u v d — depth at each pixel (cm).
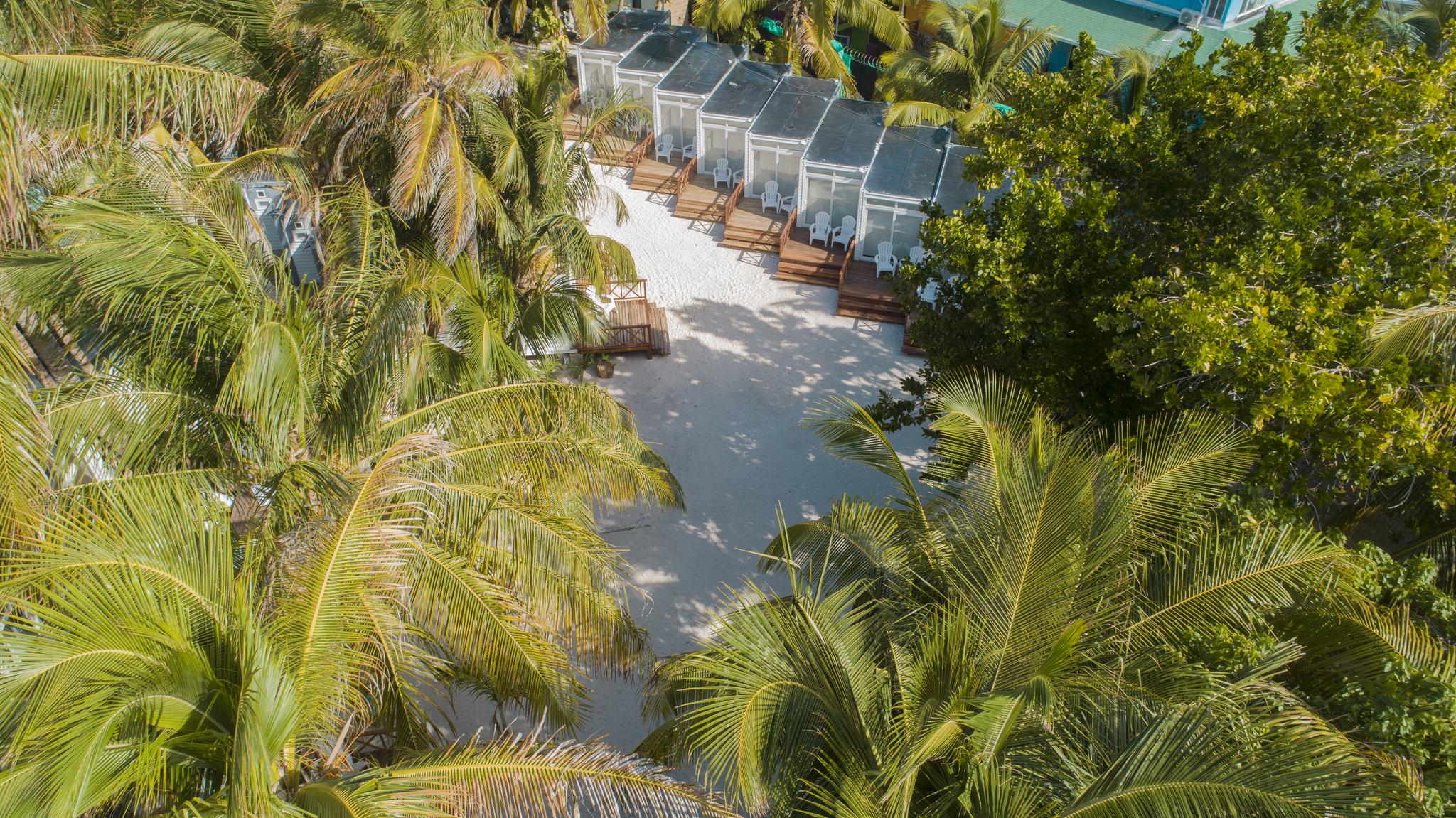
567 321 1507
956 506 988
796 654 818
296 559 840
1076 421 1261
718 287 2291
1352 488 1107
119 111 1251
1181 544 941
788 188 2559
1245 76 1330
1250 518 954
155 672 696
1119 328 1114
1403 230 1066
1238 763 664
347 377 1014
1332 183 1184
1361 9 1449
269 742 668
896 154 2380
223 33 1461
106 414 904
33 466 775
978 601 849
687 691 972
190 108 1334
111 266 879
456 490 973
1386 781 725
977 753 721
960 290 1393
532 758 805
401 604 916
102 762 665
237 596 779
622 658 1050
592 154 2816
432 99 1369
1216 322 1001
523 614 938
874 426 1038
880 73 3216
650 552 1559
